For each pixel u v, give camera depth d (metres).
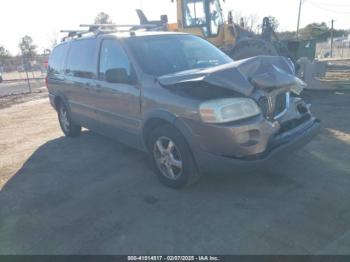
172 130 3.88
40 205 4.05
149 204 3.84
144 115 4.22
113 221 3.55
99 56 5.21
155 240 3.17
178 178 4.00
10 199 4.27
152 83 4.12
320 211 3.44
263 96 3.65
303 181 4.13
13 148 6.66
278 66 4.04
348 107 8.19
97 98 5.31
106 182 4.55
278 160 3.66
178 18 11.48
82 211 3.82
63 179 4.80
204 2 10.87
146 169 4.91
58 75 6.76
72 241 3.26
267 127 3.52
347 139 5.64
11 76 35.50
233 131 3.35
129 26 6.40
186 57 4.77
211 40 11.27
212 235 3.17
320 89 10.45
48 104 12.60
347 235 3.04
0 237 3.41
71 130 6.89
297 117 4.14
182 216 3.54
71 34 6.76
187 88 3.78
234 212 3.53
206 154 3.57
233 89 3.41
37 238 3.35
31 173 5.14
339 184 4.00
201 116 3.47
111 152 5.86
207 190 4.05
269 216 3.41
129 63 4.53
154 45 4.75
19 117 10.20
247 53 9.88
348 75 15.51
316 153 5.03
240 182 4.20
